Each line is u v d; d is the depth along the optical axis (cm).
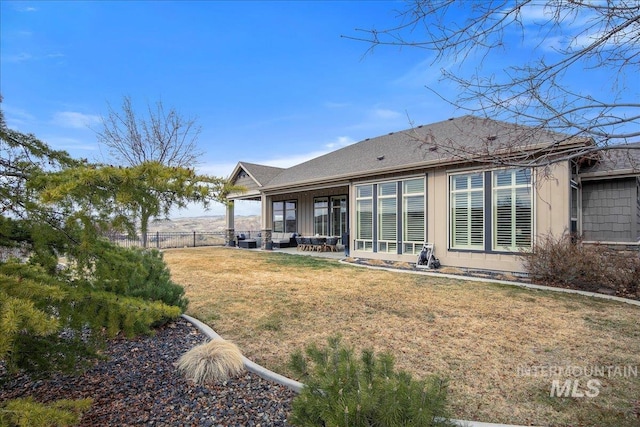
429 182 981
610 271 667
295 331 458
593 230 882
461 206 917
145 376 328
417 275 864
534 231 786
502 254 837
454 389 308
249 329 467
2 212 204
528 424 256
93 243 221
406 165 996
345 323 491
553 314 530
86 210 197
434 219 970
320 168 1548
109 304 234
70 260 230
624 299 617
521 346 406
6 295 167
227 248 1780
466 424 233
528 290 690
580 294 655
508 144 303
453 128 1180
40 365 239
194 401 282
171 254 1451
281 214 1948
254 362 361
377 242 1120
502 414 269
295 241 1770
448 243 938
